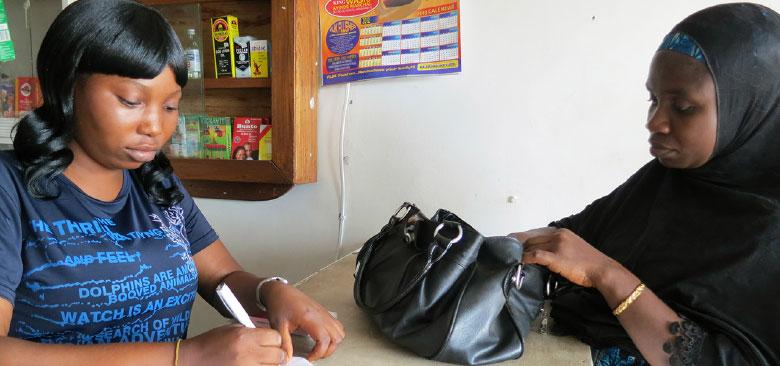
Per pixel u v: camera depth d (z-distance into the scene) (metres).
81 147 0.69
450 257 0.81
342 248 1.76
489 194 1.58
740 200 0.76
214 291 0.93
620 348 0.84
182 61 0.68
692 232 0.81
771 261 0.71
